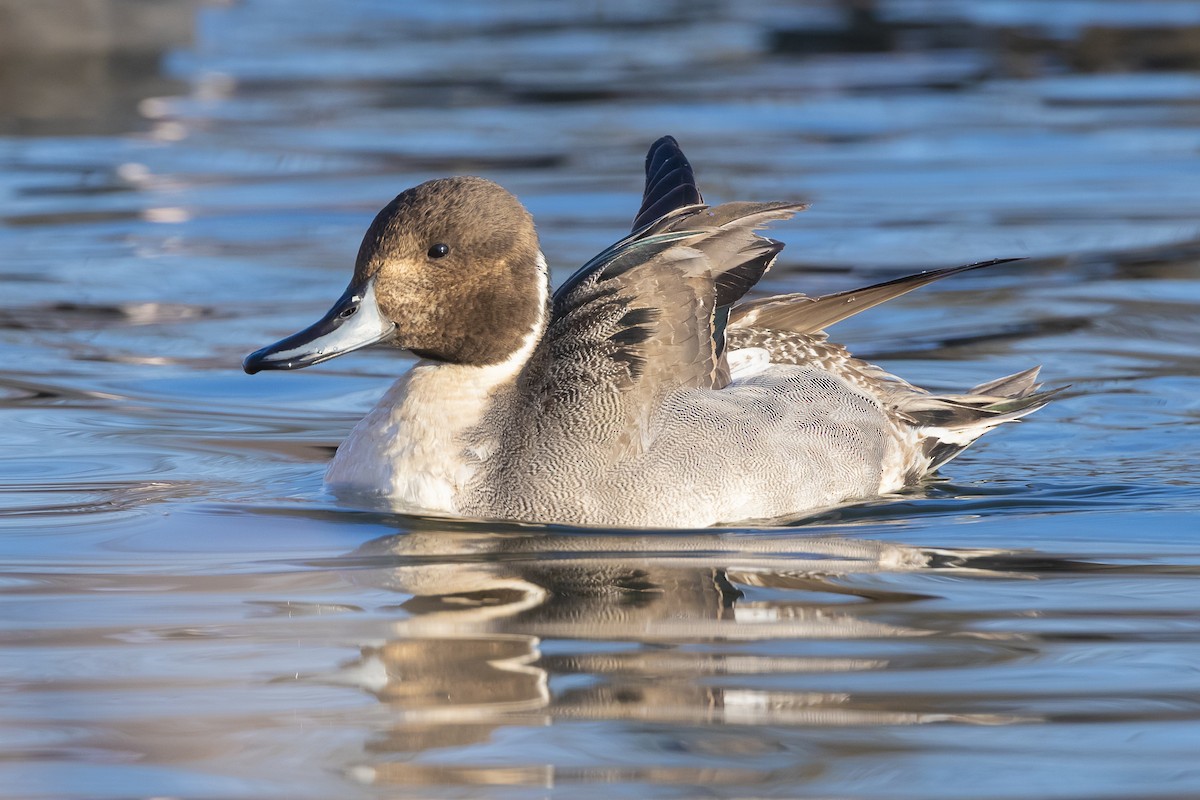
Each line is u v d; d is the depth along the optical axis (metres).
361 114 25.25
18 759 6.34
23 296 15.94
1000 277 16.58
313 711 6.80
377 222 10.38
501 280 10.30
